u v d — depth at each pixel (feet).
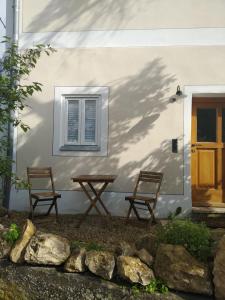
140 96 21.57
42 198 20.58
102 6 22.12
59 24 22.43
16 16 22.72
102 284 11.78
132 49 21.71
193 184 22.09
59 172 22.11
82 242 13.80
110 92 21.83
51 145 22.24
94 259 12.08
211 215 19.98
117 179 21.58
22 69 15.93
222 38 21.02
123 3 21.90
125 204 21.43
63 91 22.20
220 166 21.95
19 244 12.91
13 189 22.31
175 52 21.35
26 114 22.43
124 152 21.59
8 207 22.33
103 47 21.98
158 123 21.35
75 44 22.21
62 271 12.29
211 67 21.03
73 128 22.49
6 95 15.30
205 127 22.16
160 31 21.49
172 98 21.26
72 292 12.00
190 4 21.34
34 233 13.44
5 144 18.63
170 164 21.15
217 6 21.13
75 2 22.36
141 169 21.40
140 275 11.57
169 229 12.65
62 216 21.03
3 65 15.67
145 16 21.67
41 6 22.63
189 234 12.19
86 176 19.67
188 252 11.83
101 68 21.97
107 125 21.77
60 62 22.30
